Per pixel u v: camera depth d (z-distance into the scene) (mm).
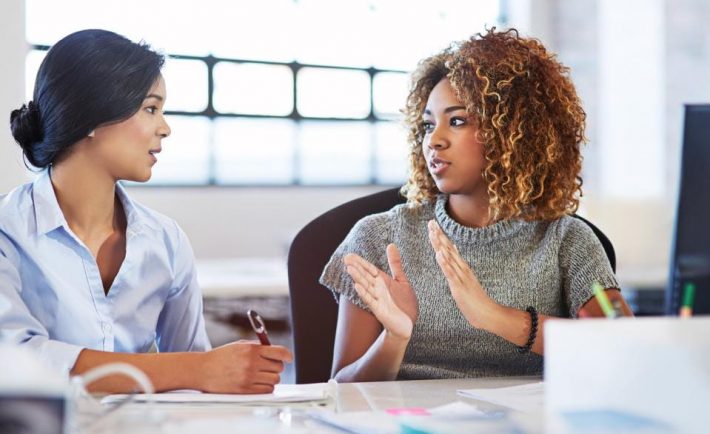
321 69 5465
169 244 1673
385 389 1369
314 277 1761
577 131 1706
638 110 5035
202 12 5137
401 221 1727
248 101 5312
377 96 5605
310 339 1741
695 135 1183
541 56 1674
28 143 1505
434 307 1633
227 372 1282
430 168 1652
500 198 1617
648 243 4008
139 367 1292
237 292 2918
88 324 1525
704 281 1191
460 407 1078
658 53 4961
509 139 1604
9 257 1486
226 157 5297
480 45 1650
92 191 1527
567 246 1663
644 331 770
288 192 5445
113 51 1459
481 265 1654
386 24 5574
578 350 788
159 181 5172
